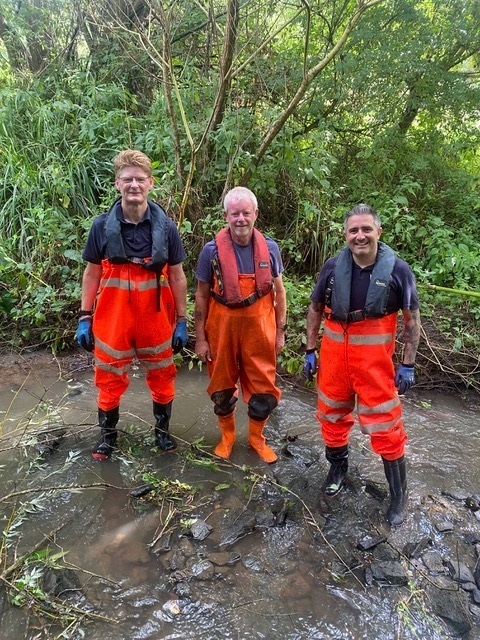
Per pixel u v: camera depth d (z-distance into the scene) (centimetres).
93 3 600
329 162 606
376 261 239
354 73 589
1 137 547
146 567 234
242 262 266
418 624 210
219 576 229
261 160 526
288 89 590
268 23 551
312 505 276
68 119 615
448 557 244
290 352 432
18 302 471
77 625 205
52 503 271
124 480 291
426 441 344
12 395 386
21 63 721
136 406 375
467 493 289
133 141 583
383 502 279
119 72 673
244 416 369
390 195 627
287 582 228
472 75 638
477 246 561
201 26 564
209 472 302
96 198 557
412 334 248
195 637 202
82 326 285
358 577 231
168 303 288
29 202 502
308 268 556
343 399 267
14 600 213
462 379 418
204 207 527
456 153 684
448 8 595
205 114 525
